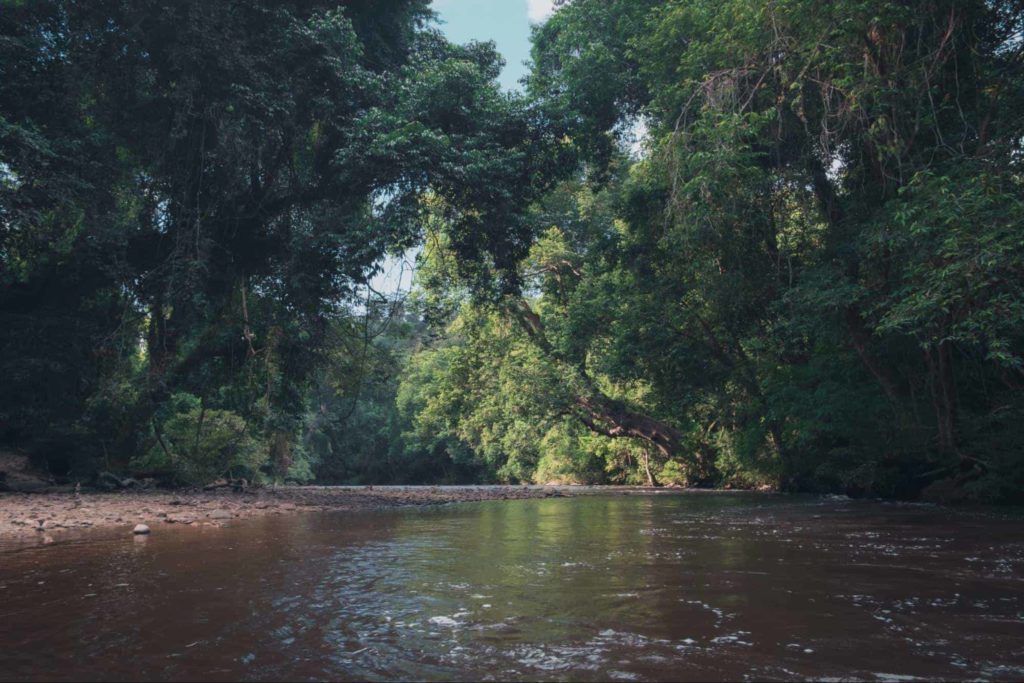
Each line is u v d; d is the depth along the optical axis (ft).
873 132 36.70
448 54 57.06
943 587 12.73
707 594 12.05
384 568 15.23
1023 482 40.37
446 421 136.98
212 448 64.39
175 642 8.84
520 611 10.69
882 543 20.34
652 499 52.65
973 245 28.04
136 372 60.34
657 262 64.75
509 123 51.42
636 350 71.92
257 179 53.26
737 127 38.37
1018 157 32.27
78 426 52.75
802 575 14.17
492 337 103.81
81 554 17.66
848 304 39.58
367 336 60.08
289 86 48.19
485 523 28.12
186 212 50.65
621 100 61.31
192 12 44.27
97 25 46.83
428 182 49.03
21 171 42.50
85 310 53.42
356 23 54.19
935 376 43.01
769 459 70.03
